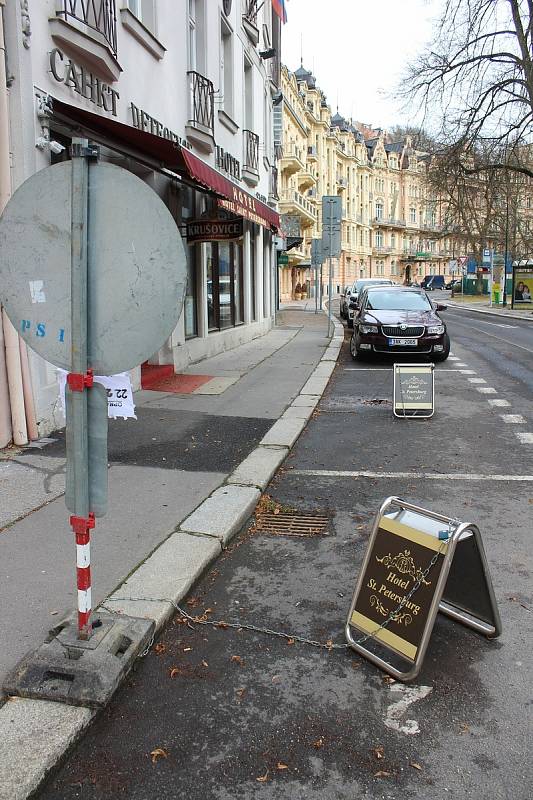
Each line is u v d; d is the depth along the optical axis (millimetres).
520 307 42000
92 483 2971
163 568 4070
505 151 23109
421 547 3197
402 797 2430
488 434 8078
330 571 4312
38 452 6391
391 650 3193
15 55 6223
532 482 6129
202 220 11391
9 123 6262
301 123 51969
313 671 3211
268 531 5004
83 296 2805
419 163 25344
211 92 13008
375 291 16266
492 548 4602
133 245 2785
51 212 2811
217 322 15367
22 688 2846
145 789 2465
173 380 11203
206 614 3738
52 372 7125
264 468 6262
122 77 9047
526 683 3111
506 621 3652
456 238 40625
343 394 10914
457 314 38062
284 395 10117
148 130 9844
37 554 4246
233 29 15641
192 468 6250
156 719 2846
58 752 2539
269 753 2650
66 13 6992
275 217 18438
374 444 7613
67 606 3586
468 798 2424
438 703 2967
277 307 31578
